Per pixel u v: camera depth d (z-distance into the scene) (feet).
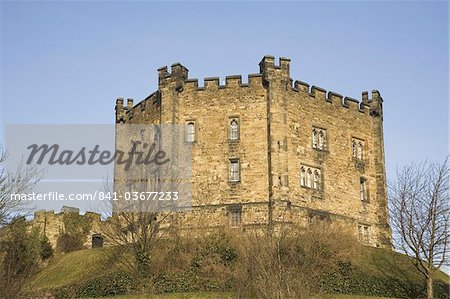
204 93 198.29
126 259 168.14
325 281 153.28
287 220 182.39
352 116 211.61
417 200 211.61
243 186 189.37
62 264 190.19
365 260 175.73
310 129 199.21
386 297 152.87
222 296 141.28
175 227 177.99
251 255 138.62
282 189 185.68
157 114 204.13
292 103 196.44
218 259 157.28
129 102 223.10
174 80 198.49
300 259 149.89
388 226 207.92
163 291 151.74
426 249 165.78
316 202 193.88
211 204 189.67
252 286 128.47
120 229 174.60
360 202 206.08
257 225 183.62
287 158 189.47
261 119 193.16
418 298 155.43
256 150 191.11
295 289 117.19
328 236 168.35
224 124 195.11
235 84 196.95
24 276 123.75
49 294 157.28
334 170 201.77
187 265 159.43
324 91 205.77
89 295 156.15
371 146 214.90
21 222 164.76
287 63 196.54
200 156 194.18
